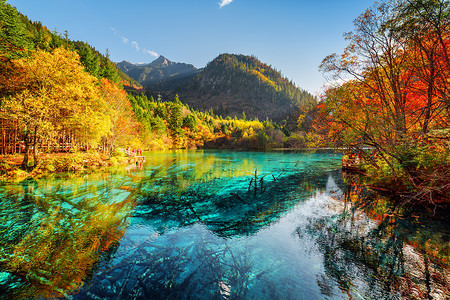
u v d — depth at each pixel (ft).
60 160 56.34
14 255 17.65
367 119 33.37
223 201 35.14
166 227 24.43
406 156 30.04
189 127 266.77
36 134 48.57
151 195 38.17
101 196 35.55
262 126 363.56
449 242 18.97
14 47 55.88
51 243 19.85
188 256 17.98
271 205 32.71
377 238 20.24
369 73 35.81
